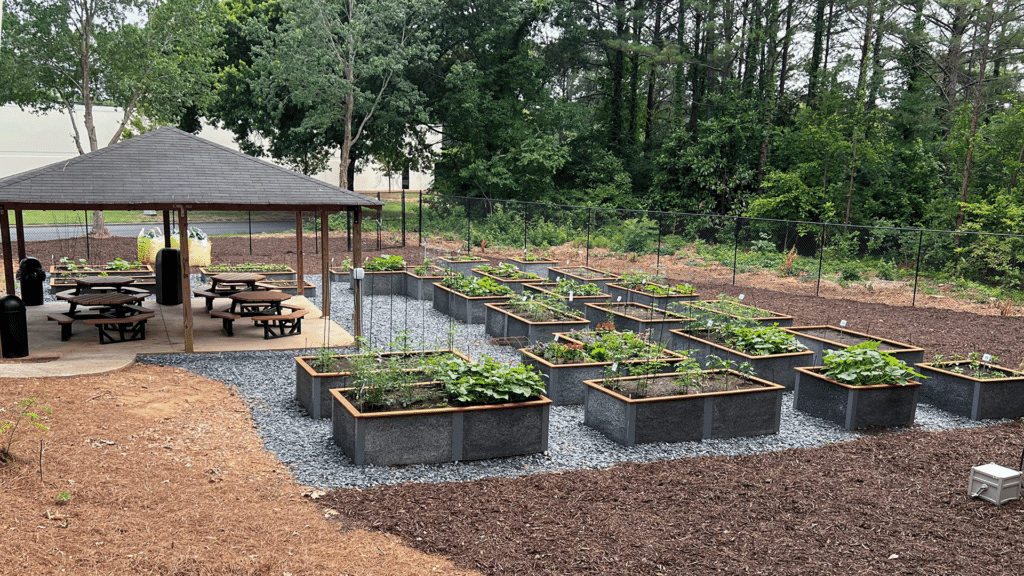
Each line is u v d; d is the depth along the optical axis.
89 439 6.30
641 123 45.12
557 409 8.58
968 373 9.09
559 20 38.75
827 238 27.55
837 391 8.24
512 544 4.84
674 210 34.78
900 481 6.43
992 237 21.06
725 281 20.73
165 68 25.45
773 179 30.22
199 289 14.00
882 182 29.77
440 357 8.03
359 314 10.86
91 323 10.12
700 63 36.44
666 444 7.38
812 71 34.69
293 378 9.17
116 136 26.11
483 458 6.71
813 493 6.07
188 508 5.11
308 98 31.53
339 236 30.59
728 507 5.69
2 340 9.21
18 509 4.68
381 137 40.09
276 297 11.41
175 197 9.57
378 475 6.14
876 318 15.23
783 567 4.65
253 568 4.29
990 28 25.91
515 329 11.48
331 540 4.79
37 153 43.72
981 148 25.72
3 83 24.02
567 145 38.84
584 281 16.58
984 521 5.55
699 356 10.29
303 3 29.95
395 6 31.09
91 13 24.73
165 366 9.38
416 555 4.63
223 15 28.66
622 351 9.18
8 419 6.54
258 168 10.87
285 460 6.37
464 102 35.78
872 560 4.80
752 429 7.77
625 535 5.05
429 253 24.80
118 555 4.25
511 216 31.84
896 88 34.34
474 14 36.91
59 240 24.95
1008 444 7.62
